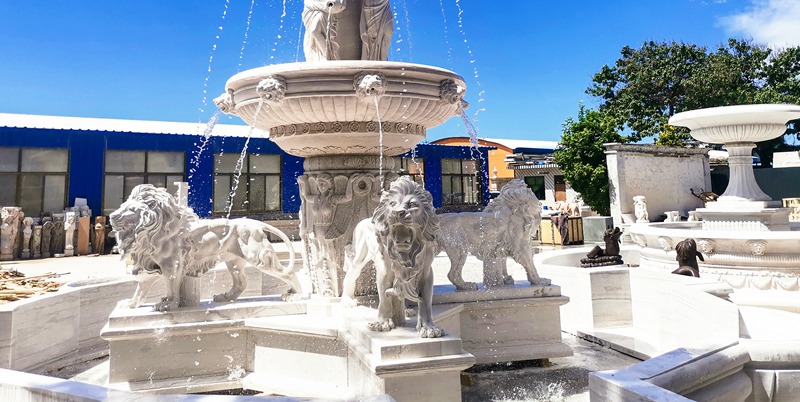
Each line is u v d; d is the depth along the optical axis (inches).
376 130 151.0
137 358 136.6
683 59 913.5
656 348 167.6
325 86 136.4
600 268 205.9
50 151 506.3
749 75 942.4
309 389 131.6
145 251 140.1
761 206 297.6
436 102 149.3
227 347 145.0
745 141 306.0
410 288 114.4
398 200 114.1
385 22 176.1
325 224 159.2
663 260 278.1
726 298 140.1
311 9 172.6
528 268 164.9
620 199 624.4
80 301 180.1
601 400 86.2
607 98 976.9
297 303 150.9
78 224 477.1
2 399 89.8
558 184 923.4
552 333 161.5
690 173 701.3
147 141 544.7
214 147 575.2
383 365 102.8
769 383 103.7
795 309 223.9
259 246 156.0
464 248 160.2
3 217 424.2
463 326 154.2
